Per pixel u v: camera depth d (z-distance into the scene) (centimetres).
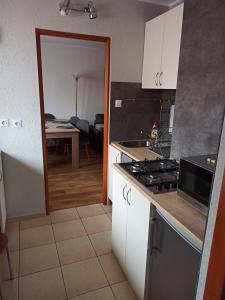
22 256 211
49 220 269
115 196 198
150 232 144
